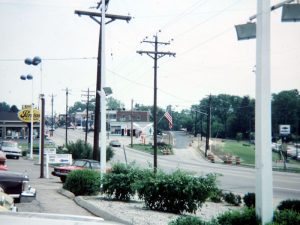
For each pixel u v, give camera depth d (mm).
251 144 111062
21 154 54000
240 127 143375
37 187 22141
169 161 62219
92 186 18125
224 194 22234
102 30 20203
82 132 147000
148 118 155125
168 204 14414
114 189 16766
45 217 3055
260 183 8375
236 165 59250
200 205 14617
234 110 158750
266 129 8477
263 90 8562
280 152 69375
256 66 8758
